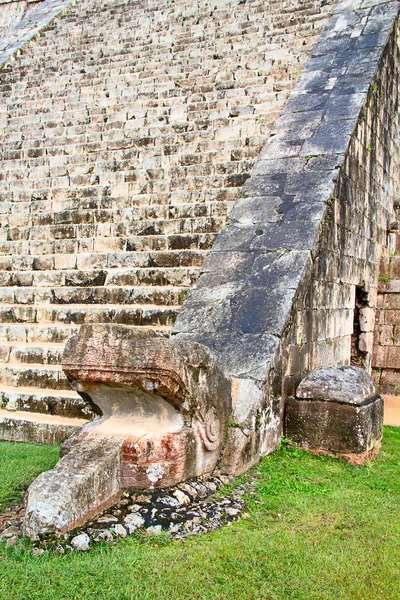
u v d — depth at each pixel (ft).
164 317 25.36
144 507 14.14
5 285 31.94
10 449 19.84
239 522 14.47
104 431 15.64
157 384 14.30
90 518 13.56
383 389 37.65
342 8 40.78
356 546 13.38
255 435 18.34
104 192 35.40
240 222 25.17
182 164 35.58
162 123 40.37
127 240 31.17
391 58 37.32
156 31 55.16
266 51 45.16
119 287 28.25
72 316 27.37
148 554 12.24
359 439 19.69
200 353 15.94
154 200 33.47
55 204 35.73
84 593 10.87
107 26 59.67
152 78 46.55
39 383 24.14
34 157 41.34
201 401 15.96
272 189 26.27
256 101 39.14
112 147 39.01
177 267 28.76
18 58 58.59
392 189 40.09
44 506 12.80
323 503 16.02
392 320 37.24
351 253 29.63
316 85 32.99
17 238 34.81
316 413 20.31
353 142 28.55
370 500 16.49
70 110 45.57
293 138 29.04
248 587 11.39
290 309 20.90
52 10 67.92
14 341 27.35
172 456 15.12
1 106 49.98
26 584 11.10
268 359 19.33
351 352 36.32
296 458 19.63
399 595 11.45
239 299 21.70
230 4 54.29
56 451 19.52
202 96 41.57
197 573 11.68
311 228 23.70
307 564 12.40
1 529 13.34
